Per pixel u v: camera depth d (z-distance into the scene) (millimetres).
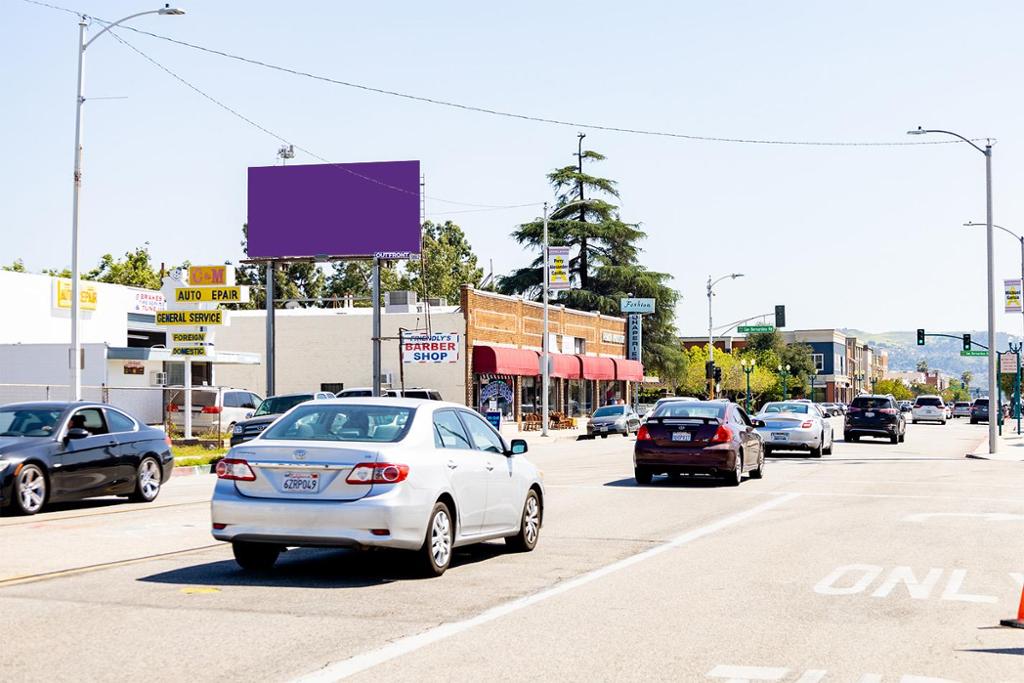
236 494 10859
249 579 10945
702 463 22875
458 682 6980
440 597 10023
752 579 11164
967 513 17703
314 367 59406
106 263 86250
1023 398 106875
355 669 7285
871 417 46406
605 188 83562
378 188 53844
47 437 17344
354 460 10602
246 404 46438
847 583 10938
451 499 11359
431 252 93875
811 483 24125
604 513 17656
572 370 65812
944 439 51625
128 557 12422
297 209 54500
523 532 13102
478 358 56062
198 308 41031
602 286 81188
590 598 10047
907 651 7961
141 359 47156
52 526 15453
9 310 46438
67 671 7172
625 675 7199
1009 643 8242
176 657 7582
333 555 12758
